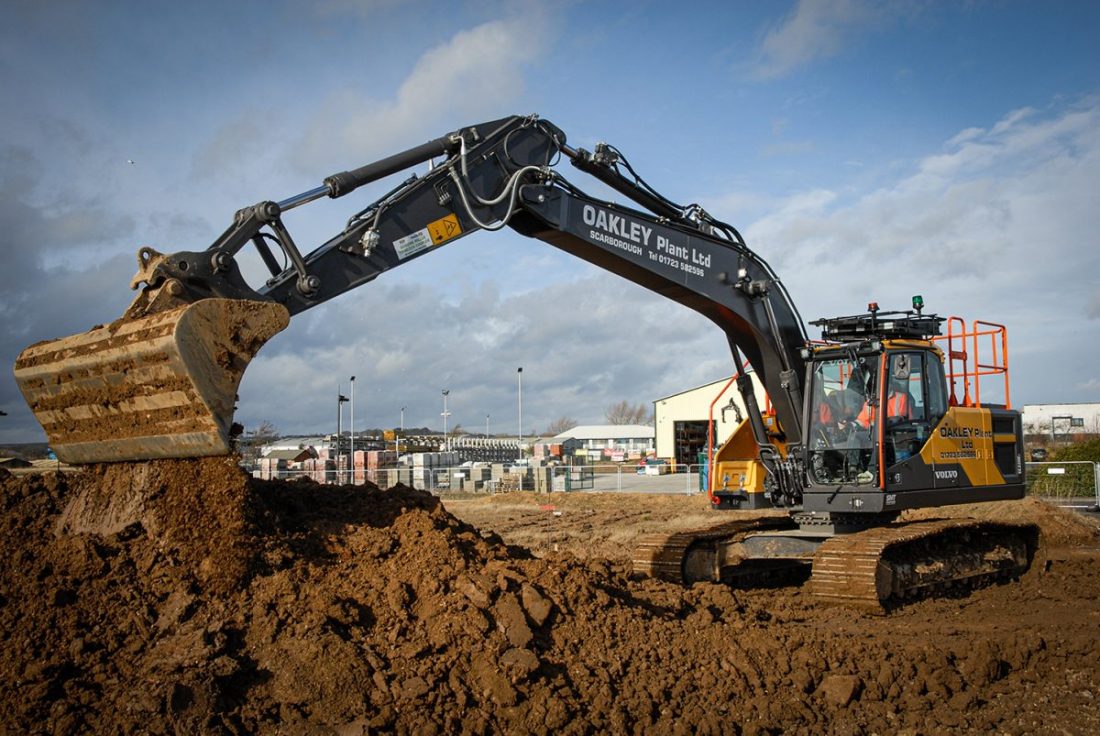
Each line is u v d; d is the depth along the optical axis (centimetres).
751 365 1120
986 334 1195
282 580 580
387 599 600
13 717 468
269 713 502
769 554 1095
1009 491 1169
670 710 580
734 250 1061
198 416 597
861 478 1020
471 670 556
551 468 3638
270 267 695
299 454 4547
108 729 469
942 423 1076
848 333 1080
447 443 7244
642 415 14650
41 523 625
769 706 606
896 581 978
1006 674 732
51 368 654
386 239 760
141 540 596
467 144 828
